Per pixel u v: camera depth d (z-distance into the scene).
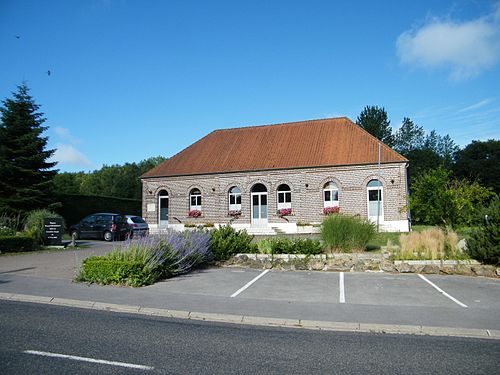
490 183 54.06
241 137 36.16
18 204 29.27
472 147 57.47
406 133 72.44
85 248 20.45
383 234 21.08
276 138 34.53
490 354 5.82
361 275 12.48
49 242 20.41
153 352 5.66
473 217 14.94
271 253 14.52
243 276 12.31
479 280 11.59
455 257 13.05
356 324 7.29
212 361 5.36
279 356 5.62
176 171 34.19
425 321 7.46
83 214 34.69
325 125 34.19
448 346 6.20
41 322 7.16
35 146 30.47
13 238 18.09
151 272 11.24
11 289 9.81
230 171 32.19
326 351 5.89
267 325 7.48
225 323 7.57
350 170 29.16
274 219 30.89
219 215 32.47
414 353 5.84
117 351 5.66
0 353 5.45
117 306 8.45
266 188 31.42
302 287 10.69
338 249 14.66
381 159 28.44
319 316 7.81
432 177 17.69
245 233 15.81
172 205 33.97
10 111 30.89
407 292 10.08
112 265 10.70
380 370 5.13
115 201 38.38
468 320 7.53
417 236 14.38
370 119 59.09
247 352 5.78
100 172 81.50
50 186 31.06
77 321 7.32
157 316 8.01
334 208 29.17
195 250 13.36
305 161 30.67
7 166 29.05
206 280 11.62
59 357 5.34
